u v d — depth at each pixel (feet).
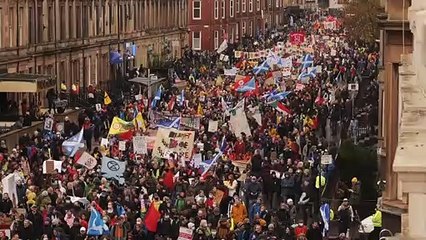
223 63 373.61
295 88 245.86
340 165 126.62
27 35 243.40
